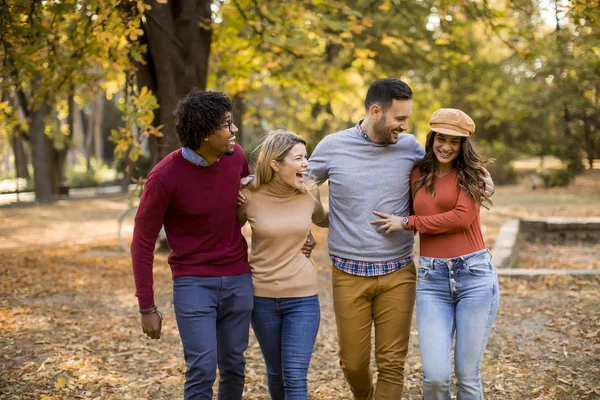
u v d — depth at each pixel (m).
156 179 2.93
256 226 3.18
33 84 8.45
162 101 8.45
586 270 7.14
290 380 3.12
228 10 7.89
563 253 10.23
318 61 10.05
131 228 14.16
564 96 19.75
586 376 4.21
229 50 9.71
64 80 6.57
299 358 3.14
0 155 36.06
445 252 3.12
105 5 5.29
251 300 3.15
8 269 8.74
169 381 4.27
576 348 4.77
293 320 3.18
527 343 4.96
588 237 11.33
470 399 3.07
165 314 6.29
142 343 5.20
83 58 6.30
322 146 3.37
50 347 4.95
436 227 3.07
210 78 10.32
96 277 8.27
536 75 14.74
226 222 3.08
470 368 3.05
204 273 3.03
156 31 8.16
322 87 10.23
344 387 4.22
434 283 3.15
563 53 11.36
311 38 7.54
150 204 2.93
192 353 2.96
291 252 3.20
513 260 8.75
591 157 28.50
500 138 27.61
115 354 4.88
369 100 3.20
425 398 3.06
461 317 3.08
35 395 3.95
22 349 4.91
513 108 21.59
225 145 2.91
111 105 46.41
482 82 22.58
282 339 3.21
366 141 3.26
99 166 37.00
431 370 2.99
